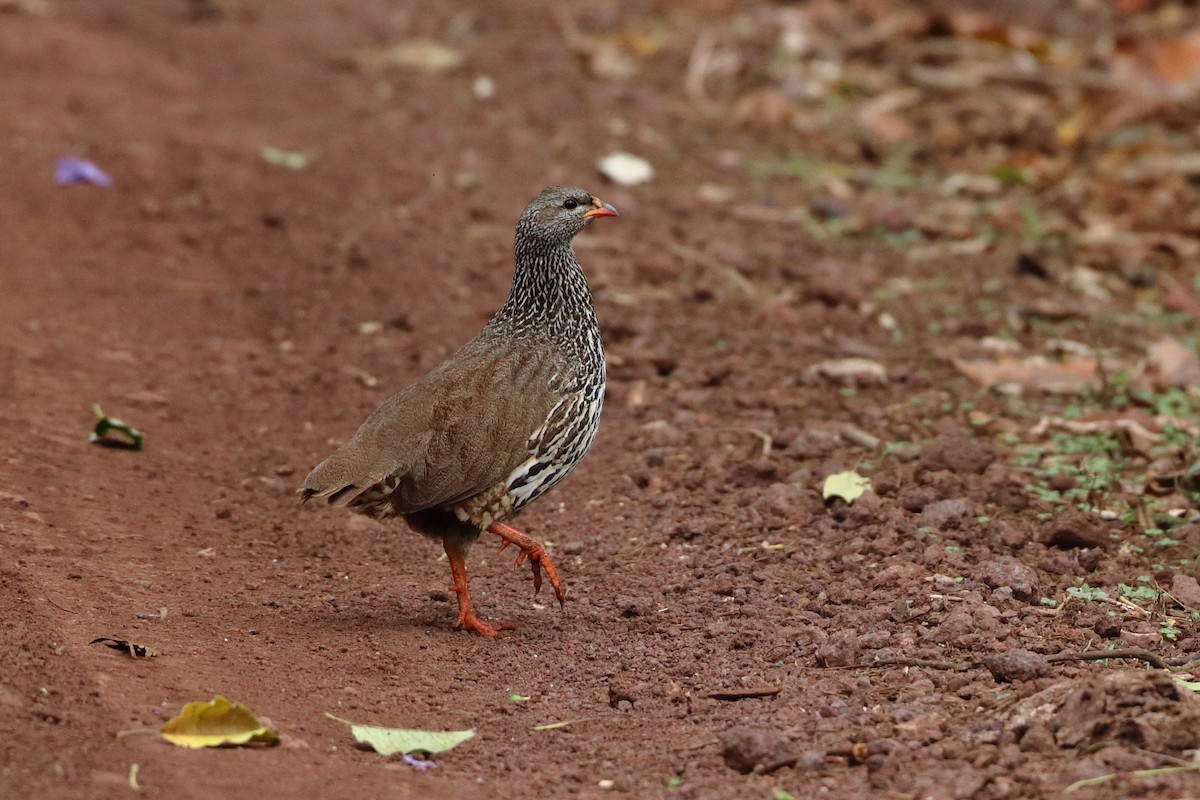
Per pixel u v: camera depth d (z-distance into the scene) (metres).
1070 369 13.44
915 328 14.79
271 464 12.02
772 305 14.96
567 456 9.78
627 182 18.19
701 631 9.27
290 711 8.07
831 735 7.70
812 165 19.20
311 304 15.14
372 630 9.39
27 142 18.38
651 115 20.66
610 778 7.52
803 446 11.91
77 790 6.64
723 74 22.36
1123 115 20.17
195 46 23.45
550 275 9.88
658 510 11.14
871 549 10.14
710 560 10.30
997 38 22.56
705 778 7.43
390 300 15.25
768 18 24.55
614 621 9.54
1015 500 10.70
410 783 7.34
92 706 7.55
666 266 15.77
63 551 9.82
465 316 14.92
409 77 22.22
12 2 23.42
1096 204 17.91
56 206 16.80
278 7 25.77
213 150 18.72
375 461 8.87
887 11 24.34
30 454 11.30
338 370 13.79
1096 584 9.51
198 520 10.95
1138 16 24.66
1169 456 11.58
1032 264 15.95
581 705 8.41
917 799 6.96
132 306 14.83
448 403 9.22
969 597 9.25
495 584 10.25
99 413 11.73
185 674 8.30
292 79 22.09
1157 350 13.52
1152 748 7.03
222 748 7.40
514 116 20.34
